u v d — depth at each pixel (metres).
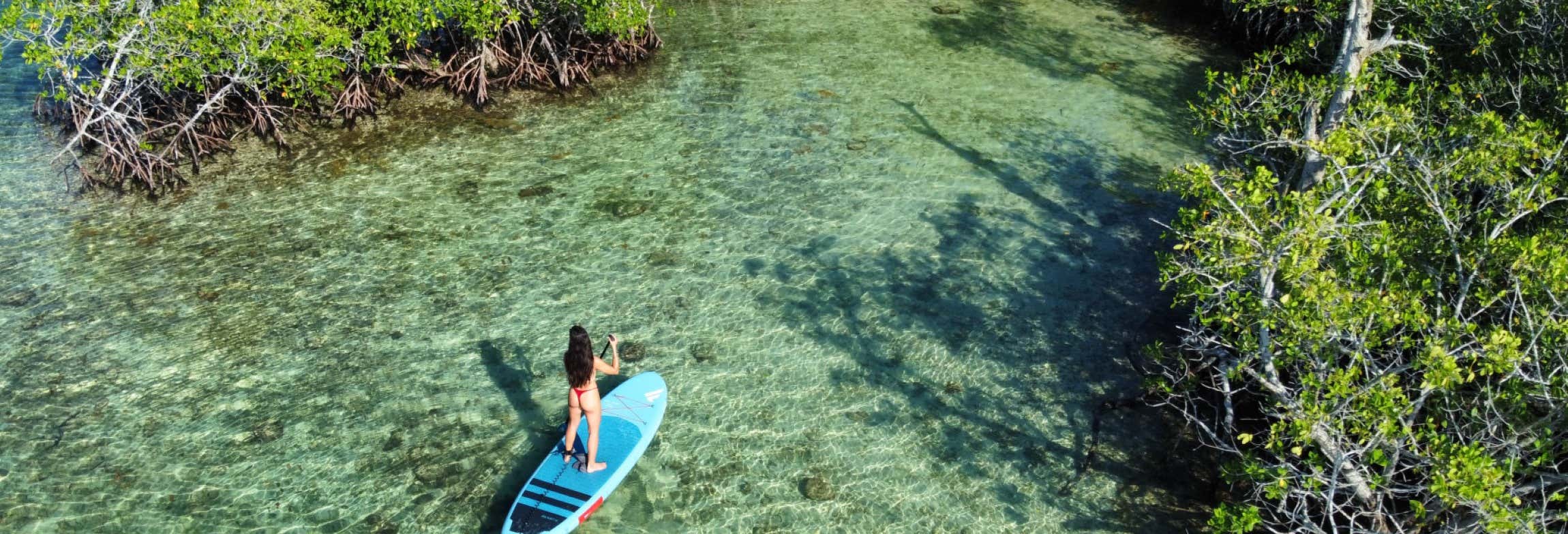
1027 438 10.38
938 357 11.56
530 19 18.08
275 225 13.90
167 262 13.02
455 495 9.57
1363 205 9.77
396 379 11.06
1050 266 13.32
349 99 16.70
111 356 11.27
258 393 10.80
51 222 13.88
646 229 14.01
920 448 10.22
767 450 10.15
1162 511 9.48
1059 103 18.27
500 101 17.88
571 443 9.61
